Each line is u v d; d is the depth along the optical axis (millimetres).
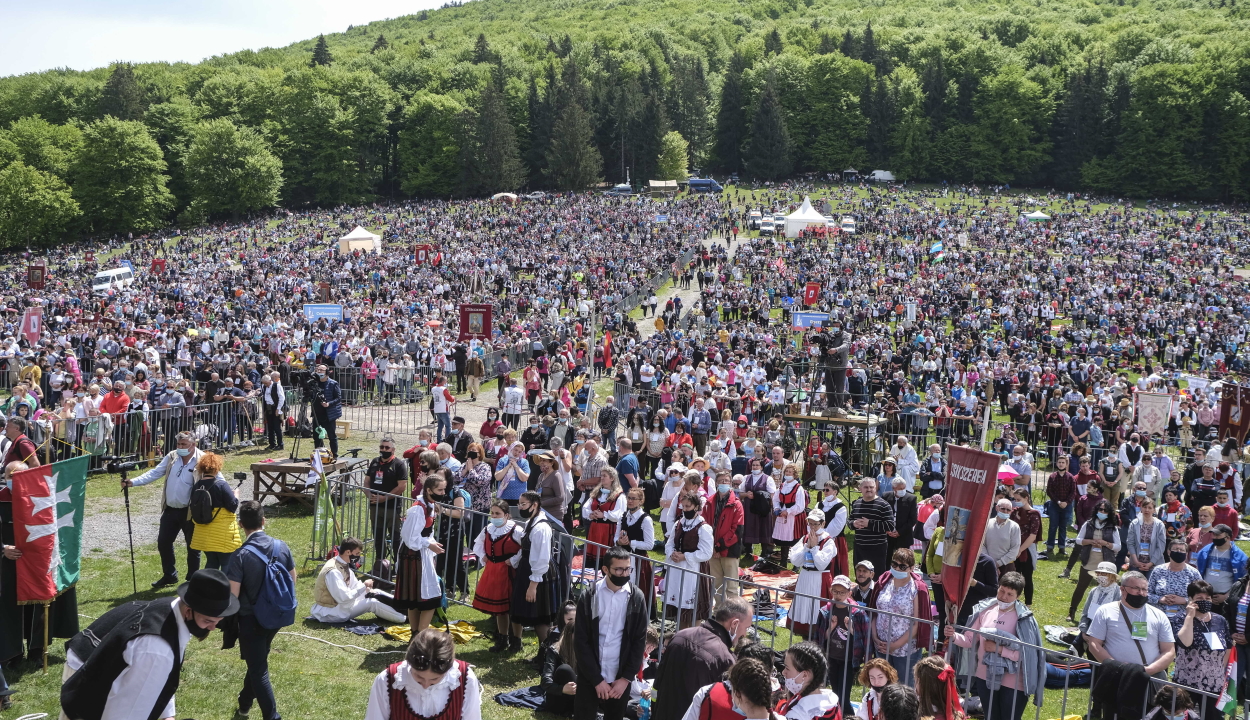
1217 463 20219
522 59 180625
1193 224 91938
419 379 31938
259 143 119125
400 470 13250
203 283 61000
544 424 18797
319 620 11312
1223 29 166250
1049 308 49719
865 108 140125
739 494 15586
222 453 21016
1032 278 57656
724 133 141500
